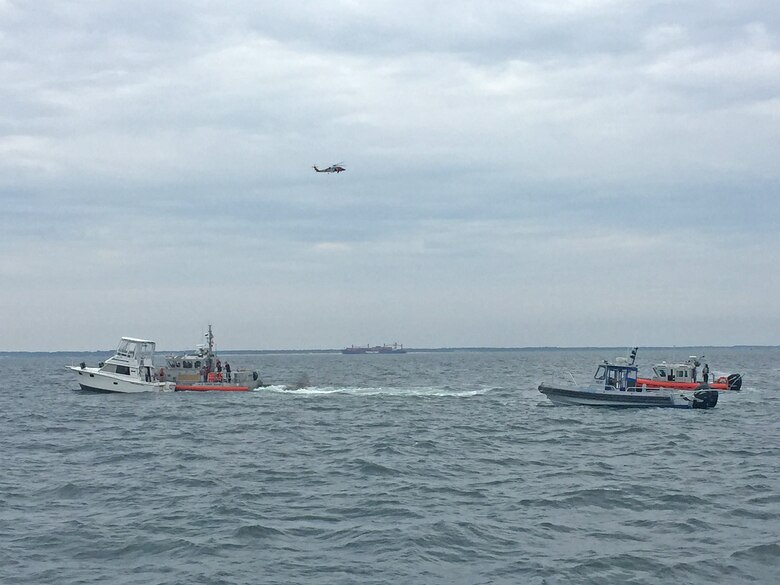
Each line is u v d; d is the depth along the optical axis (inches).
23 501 1180.5
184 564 883.4
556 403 2694.4
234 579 834.8
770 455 1610.5
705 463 1509.6
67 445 1776.6
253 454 1626.5
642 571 852.6
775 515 1081.4
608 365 2677.2
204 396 3090.6
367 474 1385.3
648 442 1807.3
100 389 3147.1
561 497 1189.7
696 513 1095.0
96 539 973.8
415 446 1720.0
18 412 2554.1
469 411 2551.7
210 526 1034.1
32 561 892.0
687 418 2321.6
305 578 839.7
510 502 1165.7
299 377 5541.3
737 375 3577.8
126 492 1242.0
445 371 6658.5
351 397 3144.7
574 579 831.1
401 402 2913.4
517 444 1775.3
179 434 1959.9
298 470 1429.6
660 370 3344.0
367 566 874.8
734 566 865.5
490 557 905.5
